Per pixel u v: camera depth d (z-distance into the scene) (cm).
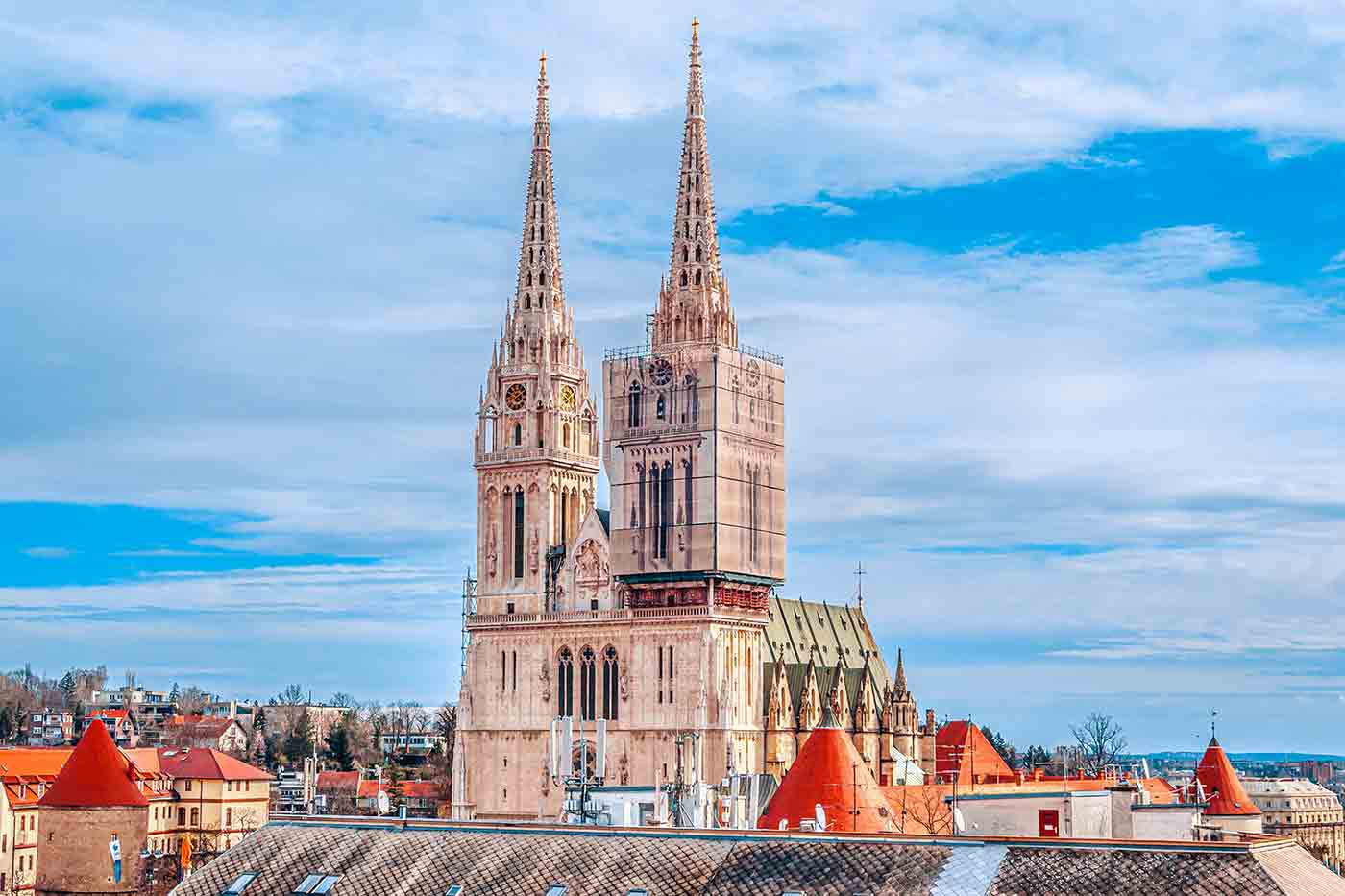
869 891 9556
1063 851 9506
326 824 11650
